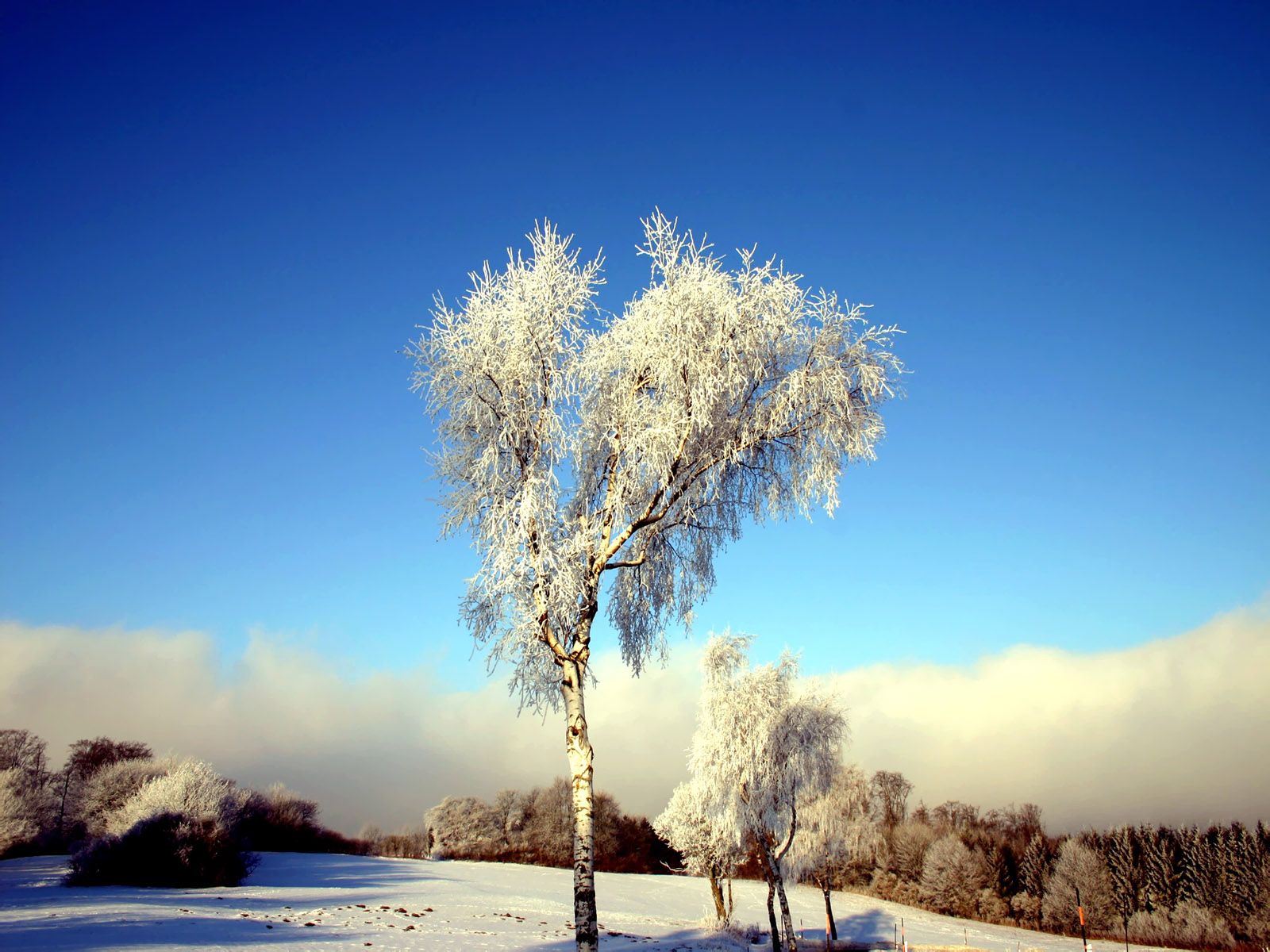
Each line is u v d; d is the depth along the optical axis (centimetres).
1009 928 6631
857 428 1547
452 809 10800
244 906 3369
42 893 3350
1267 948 5188
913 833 8550
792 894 8400
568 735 1502
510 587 1494
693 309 1494
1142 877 6269
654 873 10344
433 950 2486
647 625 1827
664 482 1580
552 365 1608
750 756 3281
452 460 1683
